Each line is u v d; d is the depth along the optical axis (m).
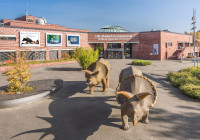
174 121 6.66
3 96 9.33
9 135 5.75
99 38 38.84
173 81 13.28
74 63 30.52
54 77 16.86
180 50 40.22
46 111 7.87
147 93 3.97
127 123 5.90
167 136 5.54
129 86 5.39
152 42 37.19
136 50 39.91
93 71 9.06
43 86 11.72
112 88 11.85
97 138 5.46
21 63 10.44
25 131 6.00
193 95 9.68
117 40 39.00
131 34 38.97
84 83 13.74
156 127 6.16
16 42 26.89
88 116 7.21
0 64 23.41
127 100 4.48
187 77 14.09
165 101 9.17
